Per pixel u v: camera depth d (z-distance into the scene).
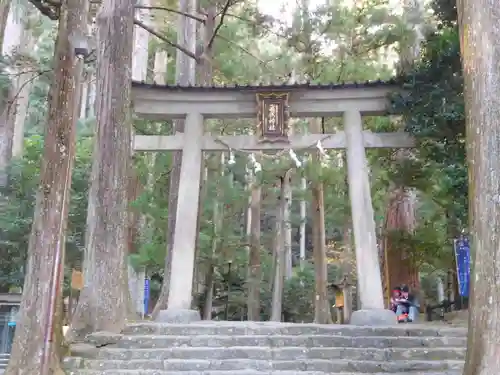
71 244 19.31
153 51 21.44
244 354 7.82
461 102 10.28
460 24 5.88
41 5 8.05
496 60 5.41
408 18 14.02
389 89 12.03
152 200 15.53
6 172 18.83
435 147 11.15
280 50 18.30
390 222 15.30
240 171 17.48
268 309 24.19
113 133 10.14
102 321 9.03
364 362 7.46
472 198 5.34
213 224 18.58
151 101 12.38
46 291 6.74
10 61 14.20
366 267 10.98
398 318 13.19
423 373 7.14
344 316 20.41
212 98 12.46
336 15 15.12
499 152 5.20
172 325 8.84
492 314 4.86
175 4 18.66
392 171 13.98
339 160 17.88
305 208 30.06
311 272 25.70
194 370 7.45
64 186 7.09
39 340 6.59
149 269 19.41
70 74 7.40
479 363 4.84
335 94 12.24
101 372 7.26
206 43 15.85
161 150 12.28
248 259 20.94
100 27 10.61
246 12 17.25
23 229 18.38
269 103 12.24
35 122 25.30
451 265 14.07
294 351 7.82
